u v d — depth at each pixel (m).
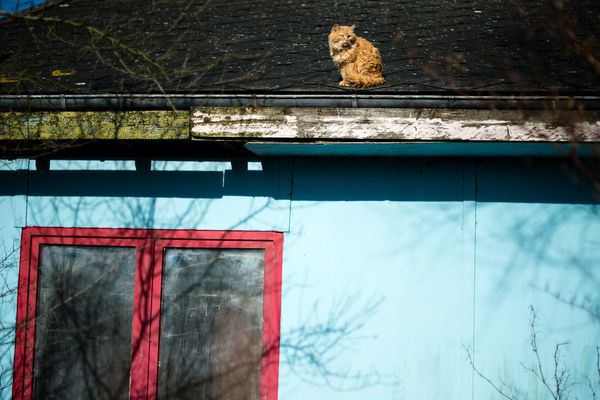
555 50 5.23
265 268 4.83
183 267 4.91
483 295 4.66
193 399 4.79
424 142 4.36
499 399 4.57
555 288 4.64
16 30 6.27
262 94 4.56
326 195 4.85
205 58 5.40
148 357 4.82
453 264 4.71
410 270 4.73
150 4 6.45
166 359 4.83
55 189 5.07
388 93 4.45
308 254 4.80
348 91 4.49
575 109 4.33
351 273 4.76
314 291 4.77
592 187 4.69
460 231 4.73
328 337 4.72
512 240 4.70
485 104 4.35
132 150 5.04
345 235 4.80
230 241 4.88
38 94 4.80
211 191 4.94
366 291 4.73
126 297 4.93
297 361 4.72
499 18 5.80
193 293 4.87
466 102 4.37
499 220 4.72
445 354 4.64
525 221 4.71
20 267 5.02
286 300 4.78
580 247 4.66
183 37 5.80
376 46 5.42
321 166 4.88
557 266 4.66
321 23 5.88
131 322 4.90
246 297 4.83
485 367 4.60
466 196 4.75
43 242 5.04
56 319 4.96
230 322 4.82
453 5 6.08
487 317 4.64
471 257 4.70
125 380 4.84
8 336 4.95
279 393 4.71
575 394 4.54
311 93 4.51
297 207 4.86
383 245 4.77
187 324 4.85
